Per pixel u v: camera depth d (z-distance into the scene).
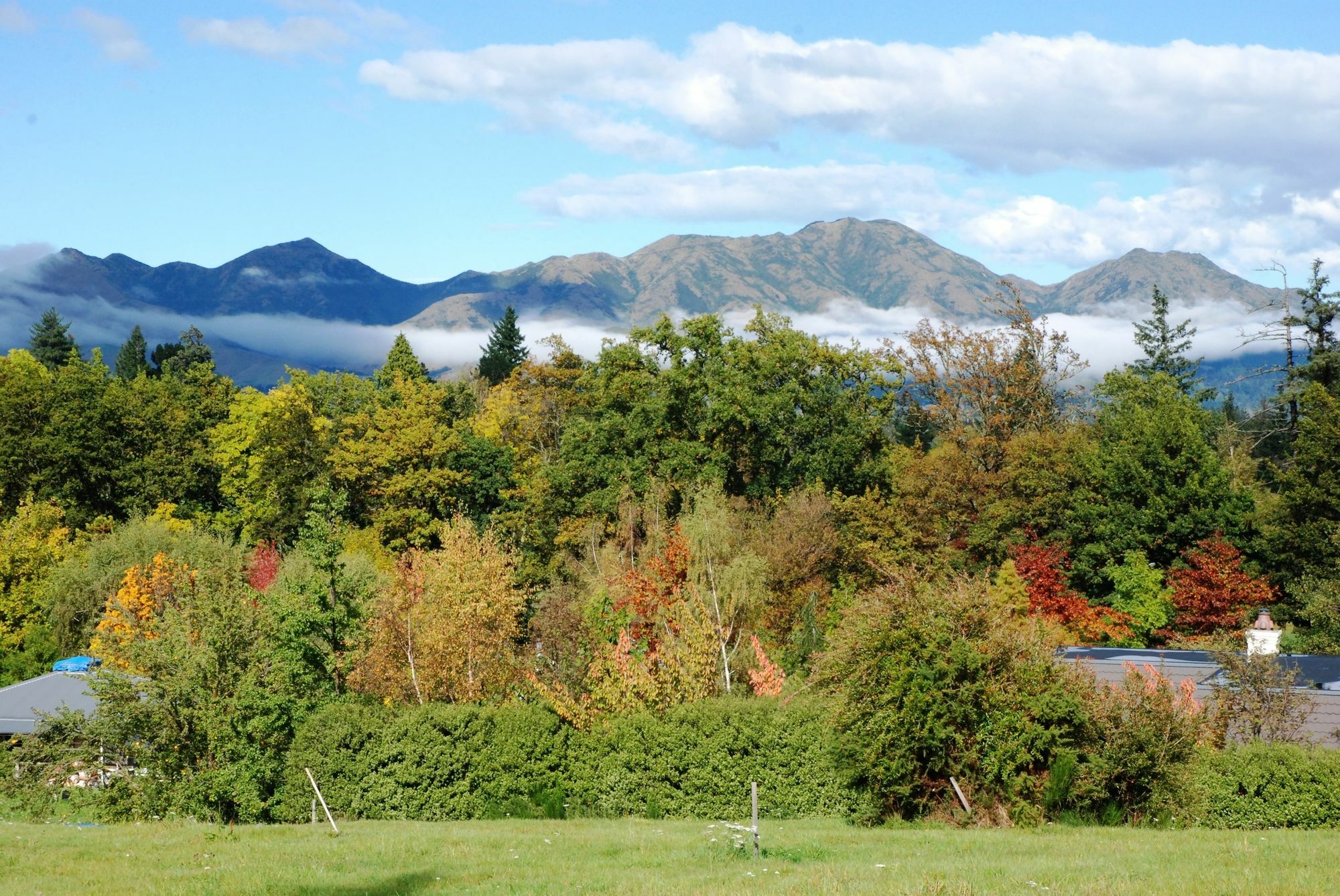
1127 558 49.44
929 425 73.38
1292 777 21.00
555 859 16.55
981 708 21.08
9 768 27.62
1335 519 50.09
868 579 52.91
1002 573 39.88
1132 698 21.72
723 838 18.16
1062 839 18.27
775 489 62.12
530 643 47.53
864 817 21.39
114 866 16.23
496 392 98.50
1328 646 43.94
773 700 26.02
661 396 64.25
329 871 15.59
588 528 61.19
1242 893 12.61
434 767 25.25
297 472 79.06
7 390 77.81
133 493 76.62
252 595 28.88
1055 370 73.00
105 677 25.94
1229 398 98.94
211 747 25.27
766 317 70.19
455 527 36.53
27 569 58.22
